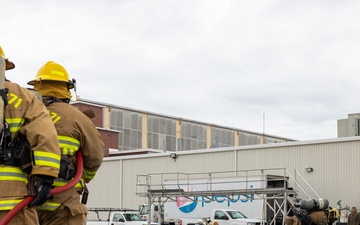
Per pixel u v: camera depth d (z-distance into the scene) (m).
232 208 31.75
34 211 3.53
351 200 34.22
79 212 4.40
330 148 35.56
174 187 32.72
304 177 36.31
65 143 4.30
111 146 52.22
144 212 36.56
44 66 4.64
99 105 55.06
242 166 39.34
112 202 45.69
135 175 44.78
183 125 63.00
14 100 3.49
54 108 4.41
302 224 15.20
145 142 59.34
